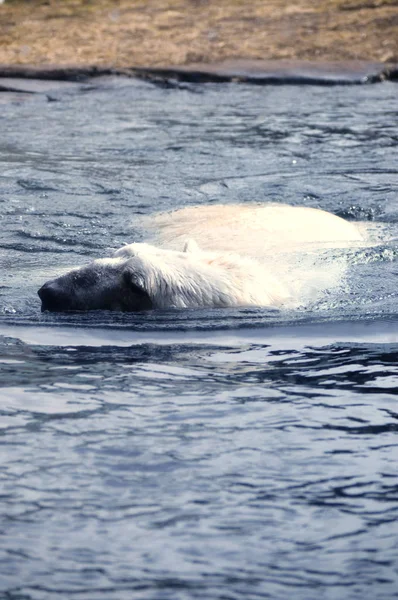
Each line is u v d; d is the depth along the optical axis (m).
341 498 12.03
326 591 10.13
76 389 15.54
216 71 56.66
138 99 50.56
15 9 77.06
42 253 24.39
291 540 11.09
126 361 17.05
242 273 20.95
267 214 27.03
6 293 21.22
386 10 70.56
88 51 62.66
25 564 10.53
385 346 17.88
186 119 44.56
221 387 15.73
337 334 18.59
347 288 21.36
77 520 11.43
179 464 12.87
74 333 18.73
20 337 18.44
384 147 38.34
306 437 13.77
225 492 12.15
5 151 37.06
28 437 13.63
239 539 11.08
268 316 19.70
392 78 57.91
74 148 37.91
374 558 10.73
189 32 67.56
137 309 20.25
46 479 12.40
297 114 45.81
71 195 30.50
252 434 13.85
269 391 15.56
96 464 12.84
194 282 20.38
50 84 54.25
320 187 32.09
